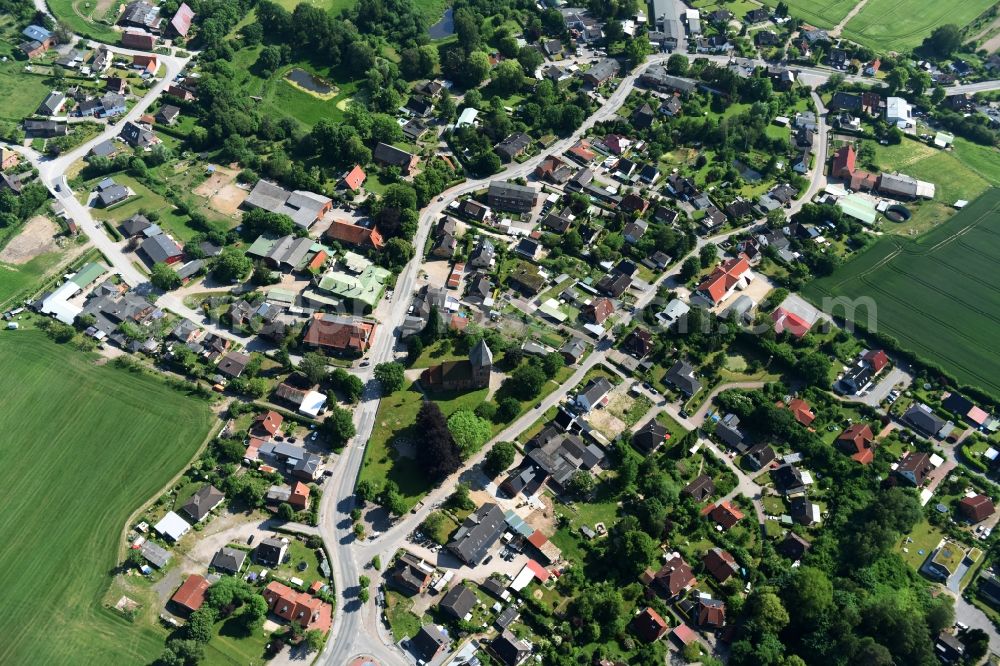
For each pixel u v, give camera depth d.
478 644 166.00
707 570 180.88
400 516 187.88
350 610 170.50
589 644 166.62
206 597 169.75
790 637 170.75
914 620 166.88
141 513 186.00
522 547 184.00
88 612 168.12
